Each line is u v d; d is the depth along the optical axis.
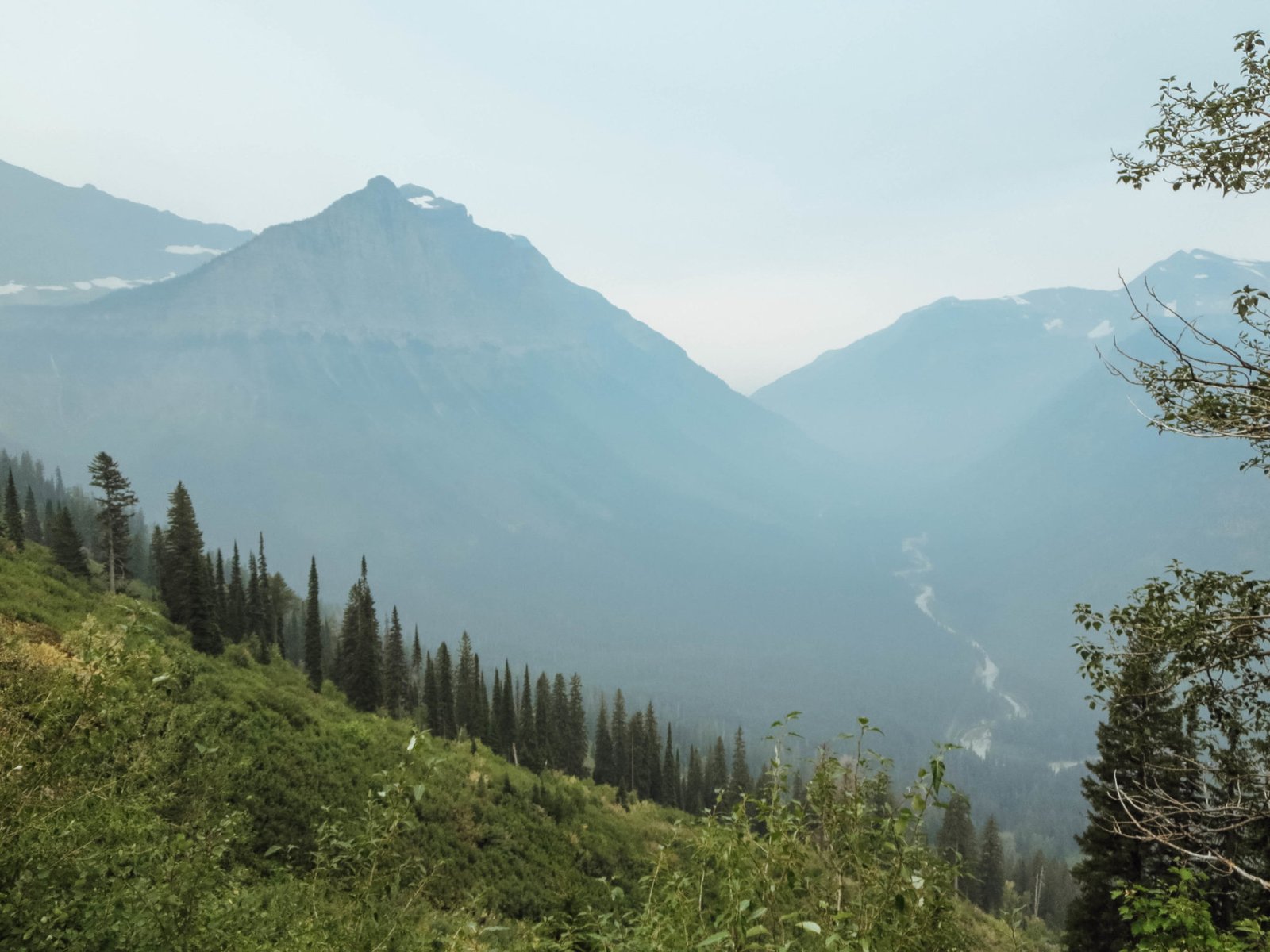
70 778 7.28
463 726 86.19
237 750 30.47
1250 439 8.44
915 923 5.59
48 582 40.56
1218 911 14.14
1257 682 8.63
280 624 88.25
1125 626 9.60
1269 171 8.09
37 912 6.70
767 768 6.85
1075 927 22.98
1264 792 8.67
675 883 6.80
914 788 5.79
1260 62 7.96
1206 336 8.47
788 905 6.16
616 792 80.06
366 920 7.19
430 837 35.19
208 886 8.37
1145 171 8.99
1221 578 8.84
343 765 36.00
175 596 56.00
